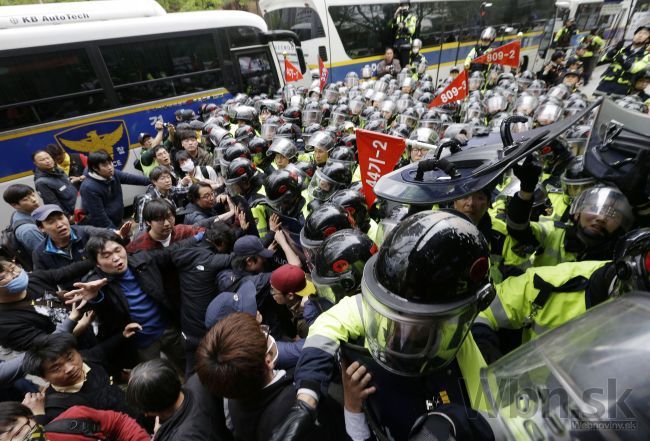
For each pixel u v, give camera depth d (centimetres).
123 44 604
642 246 106
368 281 100
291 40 810
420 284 88
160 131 601
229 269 243
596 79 1419
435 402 113
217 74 741
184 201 446
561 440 59
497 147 152
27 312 222
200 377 121
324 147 378
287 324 245
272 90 858
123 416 182
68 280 257
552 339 79
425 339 94
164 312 266
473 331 139
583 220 162
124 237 317
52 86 550
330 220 189
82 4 586
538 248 202
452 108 624
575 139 281
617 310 71
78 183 511
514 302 151
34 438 146
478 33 1198
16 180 541
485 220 204
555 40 1245
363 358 120
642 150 135
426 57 1097
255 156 429
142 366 154
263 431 124
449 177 135
